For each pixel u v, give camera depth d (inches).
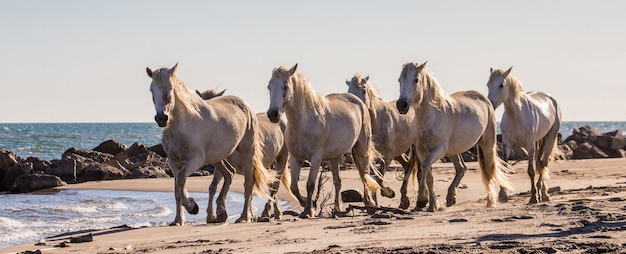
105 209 837.8
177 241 451.5
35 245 470.6
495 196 677.9
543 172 742.5
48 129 7628.0
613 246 350.3
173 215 777.6
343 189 971.3
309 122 578.9
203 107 546.0
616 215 475.5
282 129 695.7
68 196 1064.2
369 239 418.3
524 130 705.6
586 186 898.1
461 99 644.1
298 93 572.7
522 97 709.9
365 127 644.1
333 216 591.5
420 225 472.4
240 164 616.7
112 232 524.1
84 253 416.5
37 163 1339.8
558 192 812.0
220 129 554.3
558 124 764.6
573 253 341.1
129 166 1481.3
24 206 877.8
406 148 722.8
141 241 463.5
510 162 1492.4
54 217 753.0
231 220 704.4
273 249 397.4
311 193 587.2
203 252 395.5
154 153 1585.9
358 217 560.7
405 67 587.8
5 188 1250.6
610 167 1266.0
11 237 604.7
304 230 475.5
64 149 3139.8
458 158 671.1
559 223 445.7
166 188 1163.9
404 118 712.4
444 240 399.5
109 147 1733.5
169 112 510.0
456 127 621.6
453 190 669.3
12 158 1305.4
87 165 1362.0
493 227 444.8
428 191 613.9
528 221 464.8
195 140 533.6
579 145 1774.1
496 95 690.2
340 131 599.5
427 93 599.5
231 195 996.6
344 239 424.2
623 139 1777.8
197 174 1422.2
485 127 658.2
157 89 506.3
